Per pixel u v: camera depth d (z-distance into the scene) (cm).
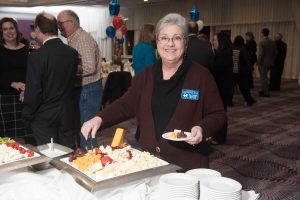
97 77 284
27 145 144
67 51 228
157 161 125
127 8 1343
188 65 148
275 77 810
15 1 1050
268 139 416
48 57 216
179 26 140
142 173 112
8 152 126
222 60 401
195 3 1160
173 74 148
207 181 104
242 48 606
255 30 1059
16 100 291
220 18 1116
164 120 147
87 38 271
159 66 152
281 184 282
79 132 270
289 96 737
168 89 146
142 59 332
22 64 286
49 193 105
